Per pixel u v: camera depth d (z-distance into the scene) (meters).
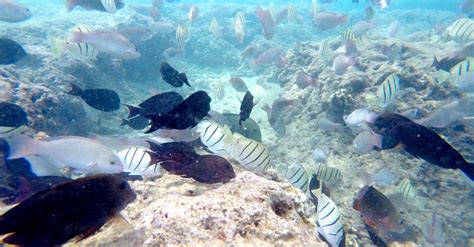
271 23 2.28
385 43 2.17
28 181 0.74
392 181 1.08
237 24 2.51
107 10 1.53
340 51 2.40
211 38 4.16
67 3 1.50
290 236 0.42
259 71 3.58
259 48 3.77
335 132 1.52
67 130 1.66
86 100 1.12
